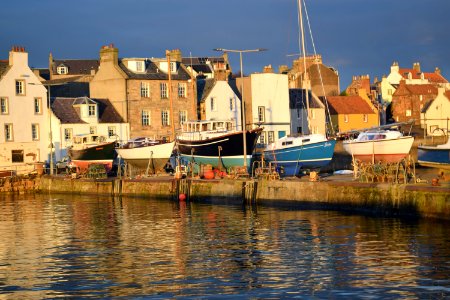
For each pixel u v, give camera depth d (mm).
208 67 136000
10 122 81688
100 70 87750
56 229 44188
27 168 81562
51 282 29672
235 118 89062
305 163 63188
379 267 30359
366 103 115125
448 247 33688
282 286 27906
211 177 58781
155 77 86875
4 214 52781
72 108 85188
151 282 29172
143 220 46875
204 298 26609
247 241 37344
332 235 37906
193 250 35469
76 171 73375
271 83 89500
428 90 129750
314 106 98562
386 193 43656
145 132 86250
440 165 55688
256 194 52969
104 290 28156
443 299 25703
